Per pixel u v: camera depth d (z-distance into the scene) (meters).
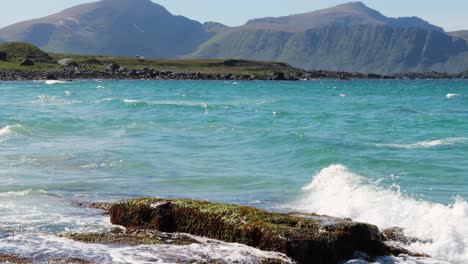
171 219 13.39
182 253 11.38
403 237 12.88
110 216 14.22
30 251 11.29
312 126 39.38
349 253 11.70
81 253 11.22
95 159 24.39
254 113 50.66
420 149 27.08
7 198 16.80
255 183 19.80
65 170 21.94
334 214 15.01
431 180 19.34
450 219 13.42
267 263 10.94
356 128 37.88
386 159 23.70
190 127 37.78
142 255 11.18
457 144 28.42
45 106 56.56
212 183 19.91
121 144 29.36
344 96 88.50
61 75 155.88
